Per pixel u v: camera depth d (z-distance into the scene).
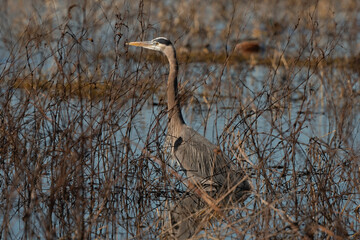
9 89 11.78
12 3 22.78
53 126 11.48
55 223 10.45
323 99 17.95
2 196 11.08
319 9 25.47
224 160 12.64
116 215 11.07
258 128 15.38
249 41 23.52
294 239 9.38
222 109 17.11
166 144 13.27
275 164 13.47
